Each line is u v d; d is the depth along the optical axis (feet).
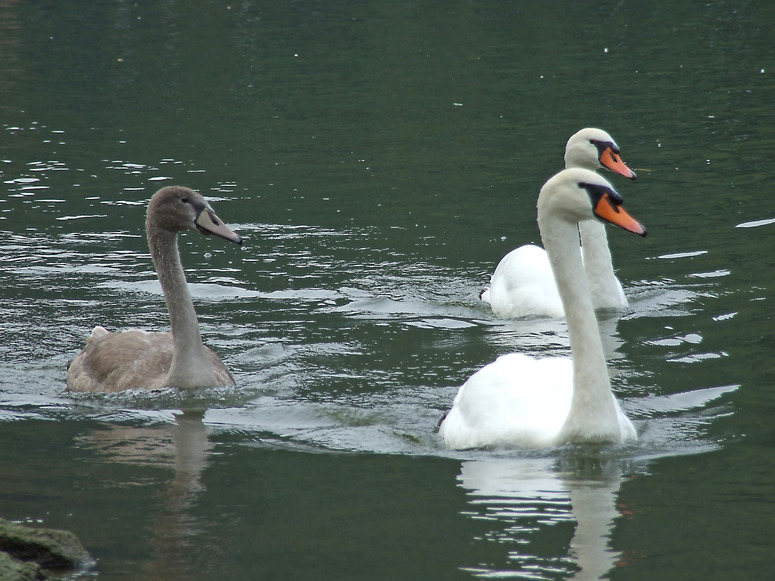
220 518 29.60
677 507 29.71
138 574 26.37
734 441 34.81
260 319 50.70
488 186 74.64
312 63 122.62
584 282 33.71
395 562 26.66
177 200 41.96
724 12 147.64
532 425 34.53
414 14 153.07
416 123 94.22
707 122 89.66
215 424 38.34
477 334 49.01
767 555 26.66
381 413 39.17
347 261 59.67
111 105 104.53
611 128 89.25
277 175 79.20
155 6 165.17
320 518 29.48
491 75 113.29
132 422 38.65
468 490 31.22
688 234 61.57
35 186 76.89
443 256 60.49
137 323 50.47
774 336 45.16
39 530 27.66
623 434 34.27
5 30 146.41
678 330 46.98
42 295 54.39
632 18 145.38
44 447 35.88
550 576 25.82
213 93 108.88
